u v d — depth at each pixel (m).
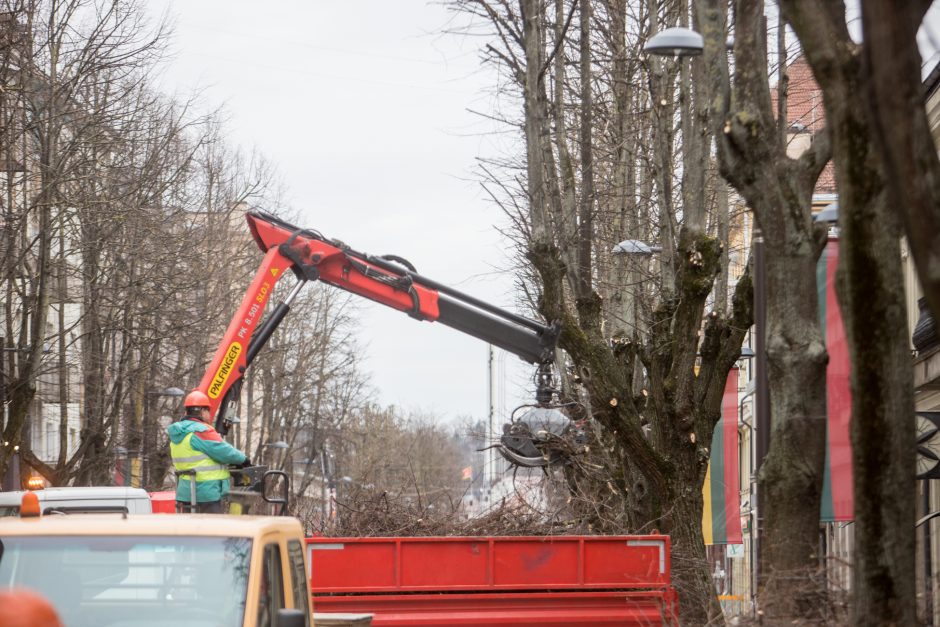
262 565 8.78
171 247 48.59
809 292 14.49
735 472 32.78
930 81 27.95
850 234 10.52
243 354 20.98
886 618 10.76
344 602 17.12
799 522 14.48
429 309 21.95
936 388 29.05
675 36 17.06
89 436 48.19
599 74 30.08
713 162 28.98
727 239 26.70
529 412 23.70
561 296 22.50
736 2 14.69
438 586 17.25
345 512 21.23
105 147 41.12
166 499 26.91
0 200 37.94
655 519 22.34
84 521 9.04
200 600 8.47
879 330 10.55
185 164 47.19
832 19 10.71
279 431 79.56
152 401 57.81
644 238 32.53
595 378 22.50
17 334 49.62
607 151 29.98
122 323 46.56
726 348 23.27
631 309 31.02
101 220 42.69
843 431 20.08
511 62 22.83
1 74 35.72
